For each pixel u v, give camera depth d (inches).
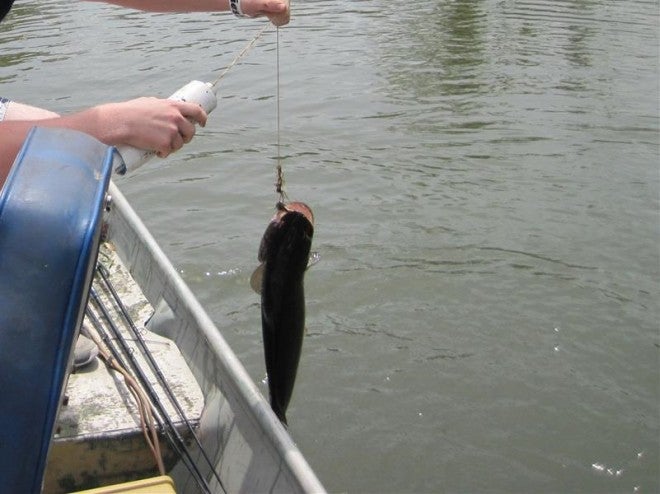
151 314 130.3
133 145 80.6
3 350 52.9
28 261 53.2
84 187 57.2
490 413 172.6
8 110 108.2
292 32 447.2
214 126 318.0
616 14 476.1
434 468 158.7
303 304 97.2
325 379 181.5
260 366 184.1
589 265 221.6
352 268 219.9
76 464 102.8
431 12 486.9
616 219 244.8
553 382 181.0
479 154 289.0
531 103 336.5
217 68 386.3
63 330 54.3
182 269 220.4
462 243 232.1
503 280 215.5
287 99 345.1
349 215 247.6
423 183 268.2
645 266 221.3
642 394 177.6
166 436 104.0
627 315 201.5
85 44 434.3
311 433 166.6
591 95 344.5
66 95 353.4
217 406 105.7
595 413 172.2
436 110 330.3
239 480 94.7
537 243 232.1
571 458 161.3
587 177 271.6
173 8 109.5
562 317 201.5
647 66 380.5
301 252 94.2
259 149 296.5
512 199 257.0
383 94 348.5
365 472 157.6
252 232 239.5
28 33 462.0
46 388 54.1
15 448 54.4
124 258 150.6
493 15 478.6
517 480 156.2
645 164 280.8
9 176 55.4
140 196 261.3
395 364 186.2
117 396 109.4
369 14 486.3
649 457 161.3
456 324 199.8
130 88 360.5
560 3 504.7
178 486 104.4
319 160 286.0
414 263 222.4
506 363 186.9
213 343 109.9
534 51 406.0
